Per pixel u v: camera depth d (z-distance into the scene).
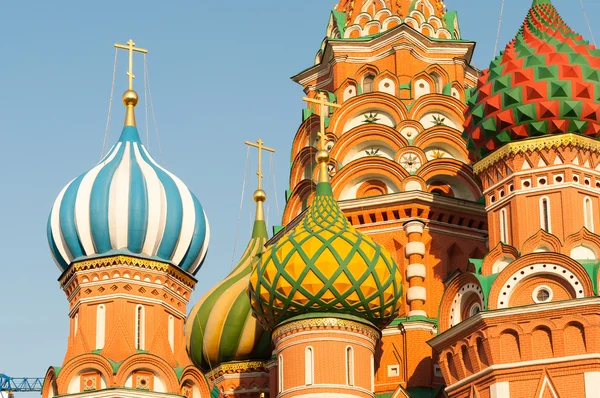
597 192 56.72
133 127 63.28
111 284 59.44
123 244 60.00
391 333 61.47
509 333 53.69
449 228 63.84
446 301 57.06
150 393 57.47
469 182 65.25
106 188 60.34
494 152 57.88
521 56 57.97
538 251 55.12
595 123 56.59
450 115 66.88
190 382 59.34
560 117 56.31
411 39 67.94
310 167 67.44
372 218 63.94
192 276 62.12
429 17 69.94
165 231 60.56
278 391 57.00
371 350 57.28
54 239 61.19
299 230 57.81
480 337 54.22
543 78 56.62
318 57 71.62
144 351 58.38
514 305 54.41
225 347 67.06
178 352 60.16
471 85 70.12
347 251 56.72
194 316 68.56
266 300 57.19
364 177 65.25
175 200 61.19
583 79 56.69
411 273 62.34
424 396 59.69
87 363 57.69
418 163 65.06
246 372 66.88
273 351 64.62
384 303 57.16
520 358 53.25
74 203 60.69
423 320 61.12
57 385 57.66
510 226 56.62
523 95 56.56
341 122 66.69
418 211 63.41
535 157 56.75
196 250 61.91
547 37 58.62
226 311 67.81
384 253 57.94
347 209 64.00
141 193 60.31
